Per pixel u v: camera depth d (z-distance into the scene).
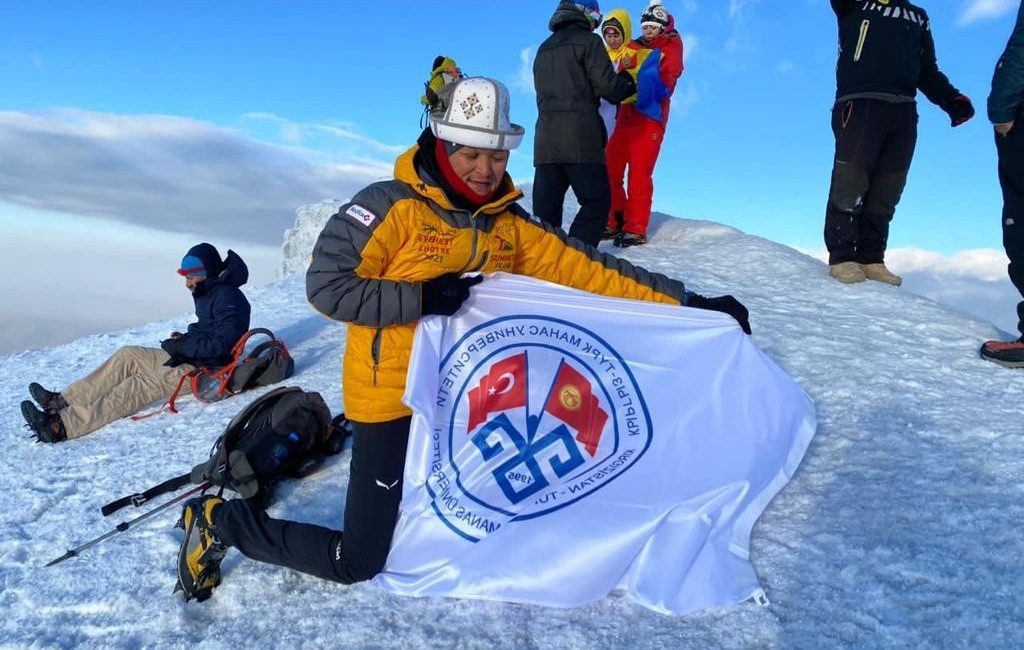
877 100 5.64
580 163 6.39
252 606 2.67
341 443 3.82
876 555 2.54
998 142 4.16
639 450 2.79
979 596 2.28
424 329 2.63
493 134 2.42
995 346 4.35
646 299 3.09
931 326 5.08
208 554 2.71
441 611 2.49
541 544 2.55
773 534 2.75
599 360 2.90
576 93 6.28
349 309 2.46
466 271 2.74
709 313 3.04
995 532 2.60
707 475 2.75
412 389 2.54
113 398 4.90
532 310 2.92
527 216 2.88
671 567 2.48
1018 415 3.59
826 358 4.50
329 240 2.45
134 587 2.89
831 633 2.21
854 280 6.15
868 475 3.10
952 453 3.23
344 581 2.63
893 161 5.93
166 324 8.55
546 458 2.74
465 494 2.66
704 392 2.94
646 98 7.57
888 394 3.93
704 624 2.31
